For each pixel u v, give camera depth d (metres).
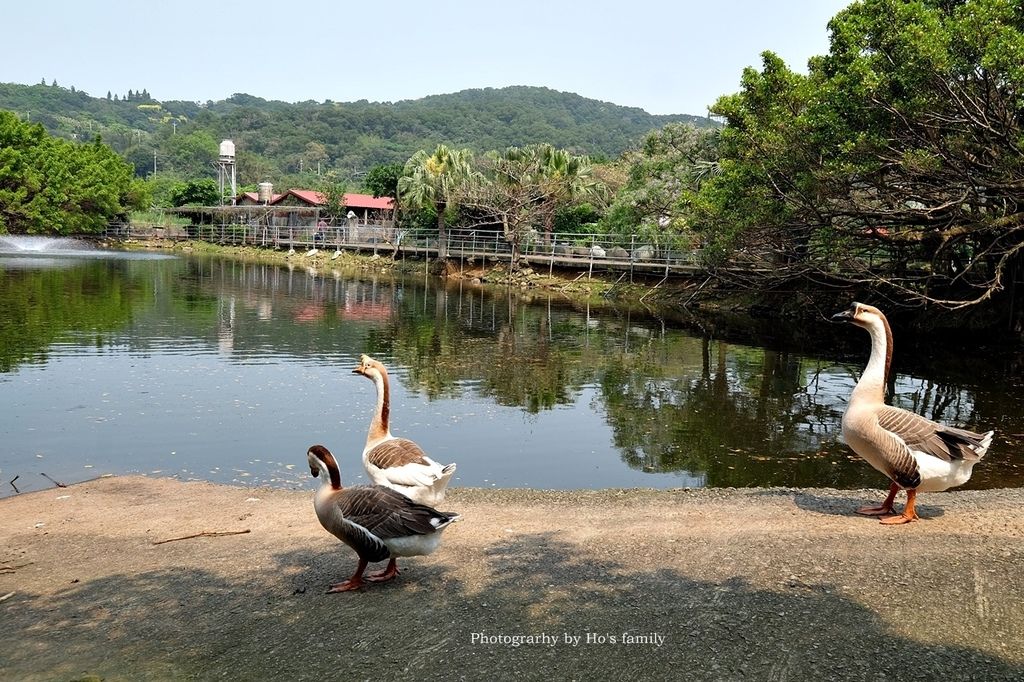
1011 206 21.41
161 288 37.88
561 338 24.91
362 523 5.54
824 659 4.70
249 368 18.30
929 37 17.30
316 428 12.98
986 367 19.39
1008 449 12.09
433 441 12.57
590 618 5.30
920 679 4.46
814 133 21.44
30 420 13.02
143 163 161.88
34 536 7.73
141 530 7.91
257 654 4.94
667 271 37.81
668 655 4.77
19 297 31.19
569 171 49.28
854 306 7.26
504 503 9.02
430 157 52.28
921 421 7.00
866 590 5.64
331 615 5.47
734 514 8.05
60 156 78.19
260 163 141.25
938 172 19.00
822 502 8.52
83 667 4.85
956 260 24.59
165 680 4.64
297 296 36.84
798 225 24.30
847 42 21.44
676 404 15.59
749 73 24.36
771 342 24.39
